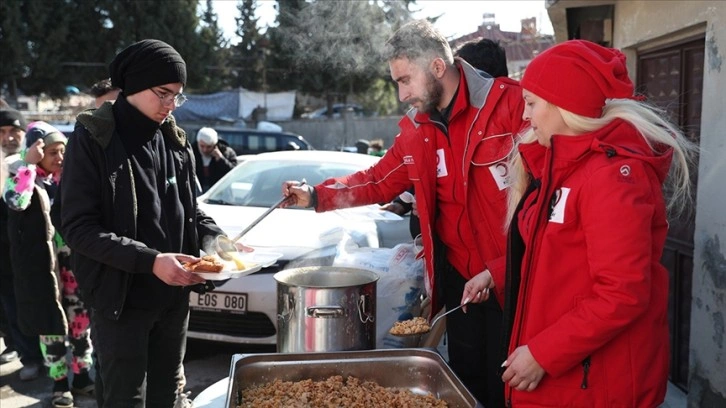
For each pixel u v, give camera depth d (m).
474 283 2.39
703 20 3.16
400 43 2.51
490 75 2.92
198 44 22.36
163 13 21.78
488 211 2.60
